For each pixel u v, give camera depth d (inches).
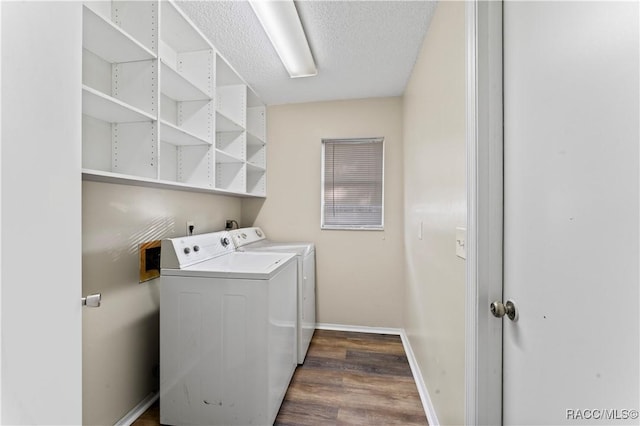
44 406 19.6
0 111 16.6
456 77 47.1
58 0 20.9
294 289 80.6
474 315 38.8
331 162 114.3
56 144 20.6
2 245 16.9
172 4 57.4
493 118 38.0
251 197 117.6
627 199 21.2
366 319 110.7
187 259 64.2
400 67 86.0
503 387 37.8
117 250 59.7
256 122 116.8
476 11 38.1
